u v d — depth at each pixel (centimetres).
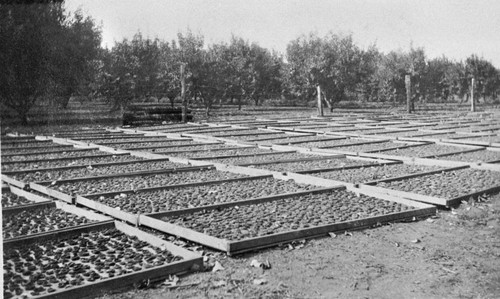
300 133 1955
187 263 512
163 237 636
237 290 470
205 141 1695
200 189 913
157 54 2919
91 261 538
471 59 3966
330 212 739
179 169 1111
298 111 3716
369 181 940
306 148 1432
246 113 3416
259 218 704
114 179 1012
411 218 722
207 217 711
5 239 582
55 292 436
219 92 3109
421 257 562
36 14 1989
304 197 846
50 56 2086
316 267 530
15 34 1922
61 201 808
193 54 3019
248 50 4081
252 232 630
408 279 501
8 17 1898
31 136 1800
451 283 491
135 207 764
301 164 1206
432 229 672
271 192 888
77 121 2445
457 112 3369
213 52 3569
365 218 677
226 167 1133
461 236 640
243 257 561
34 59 2044
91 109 3070
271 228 649
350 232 655
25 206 759
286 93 4438
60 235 621
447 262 546
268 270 522
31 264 529
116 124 2441
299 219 696
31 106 2214
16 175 1049
